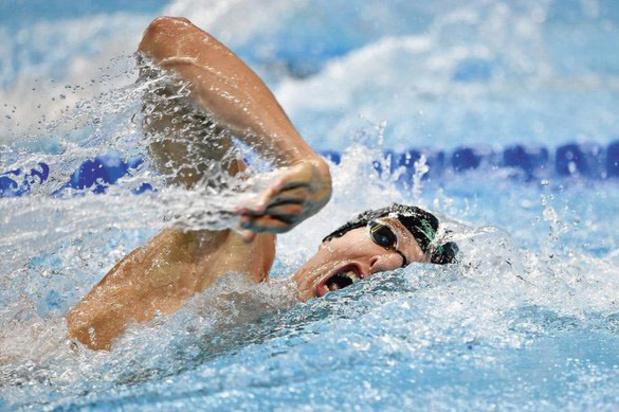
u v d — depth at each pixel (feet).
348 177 38.75
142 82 18.31
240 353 18.26
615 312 21.91
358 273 21.83
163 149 18.26
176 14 74.33
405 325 19.39
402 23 74.38
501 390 16.81
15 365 18.15
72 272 21.11
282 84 64.69
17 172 22.71
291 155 15.69
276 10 74.49
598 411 16.01
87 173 26.40
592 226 39.63
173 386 16.81
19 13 75.20
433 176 50.80
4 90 59.31
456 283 21.71
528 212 42.75
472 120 57.16
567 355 18.72
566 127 55.36
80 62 65.16
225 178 16.85
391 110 59.16
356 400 16.20
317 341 18.53
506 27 74.33
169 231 19.93
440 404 16.11
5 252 18.63
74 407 16.03
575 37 72.74
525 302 21.68
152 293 19.25
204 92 16.85
